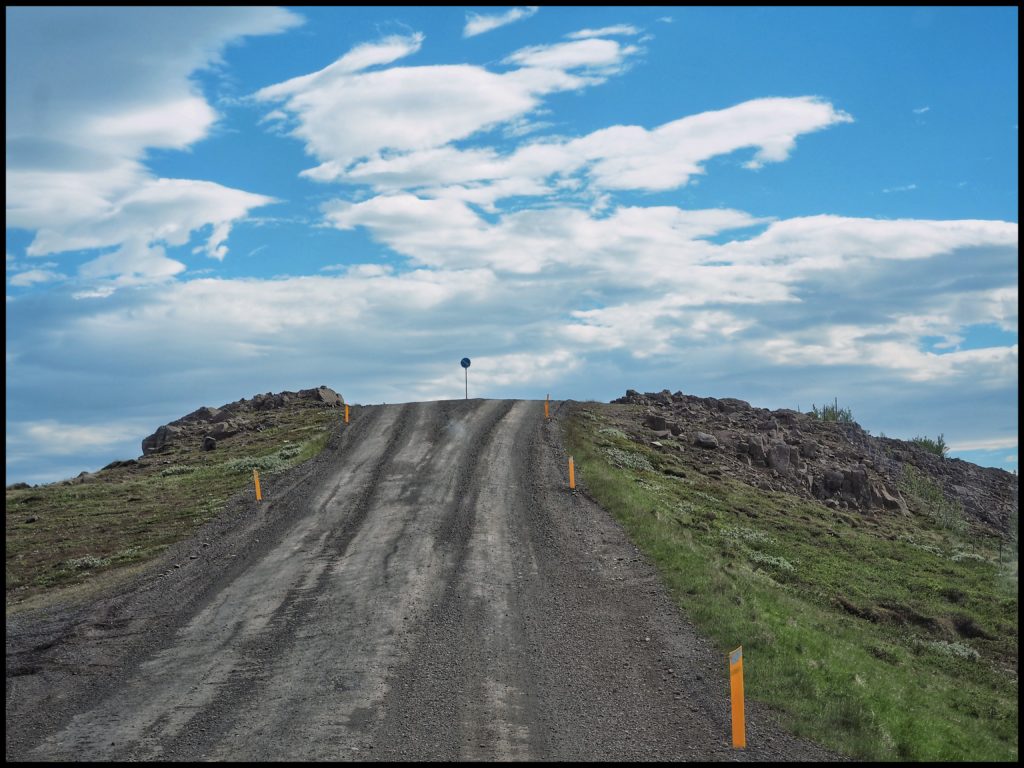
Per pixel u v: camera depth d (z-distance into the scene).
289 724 13.34
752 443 42.88
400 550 24.02
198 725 13.45
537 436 39.44
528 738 12.76
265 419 47.78
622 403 53.31
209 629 18.58
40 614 20.53
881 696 15.46
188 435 46.50
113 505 32.28
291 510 29.12
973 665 22.00
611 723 13.38
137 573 23.61
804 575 26.78
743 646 16.94
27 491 36.59
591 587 21.05
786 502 36.66
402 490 30.94
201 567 23.61
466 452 36.44
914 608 25.62
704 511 31.39
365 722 13.36
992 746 15.00
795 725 13.37
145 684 15.52
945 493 46.53
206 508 30.31
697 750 12.34
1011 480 52.22
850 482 41.12
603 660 16.30
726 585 20.92
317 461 36.41
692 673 15.62
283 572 22.56
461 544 24.52
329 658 16.38
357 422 44.19
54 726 13.66
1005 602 26.98
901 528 37.03
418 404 48.88
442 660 16.17
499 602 19.75
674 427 45.03
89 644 17.98
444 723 13.31
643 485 32.91
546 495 30.03
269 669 15.95
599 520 27.14
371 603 19.67
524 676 15.41
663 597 20.23
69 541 27.69
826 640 18.64
